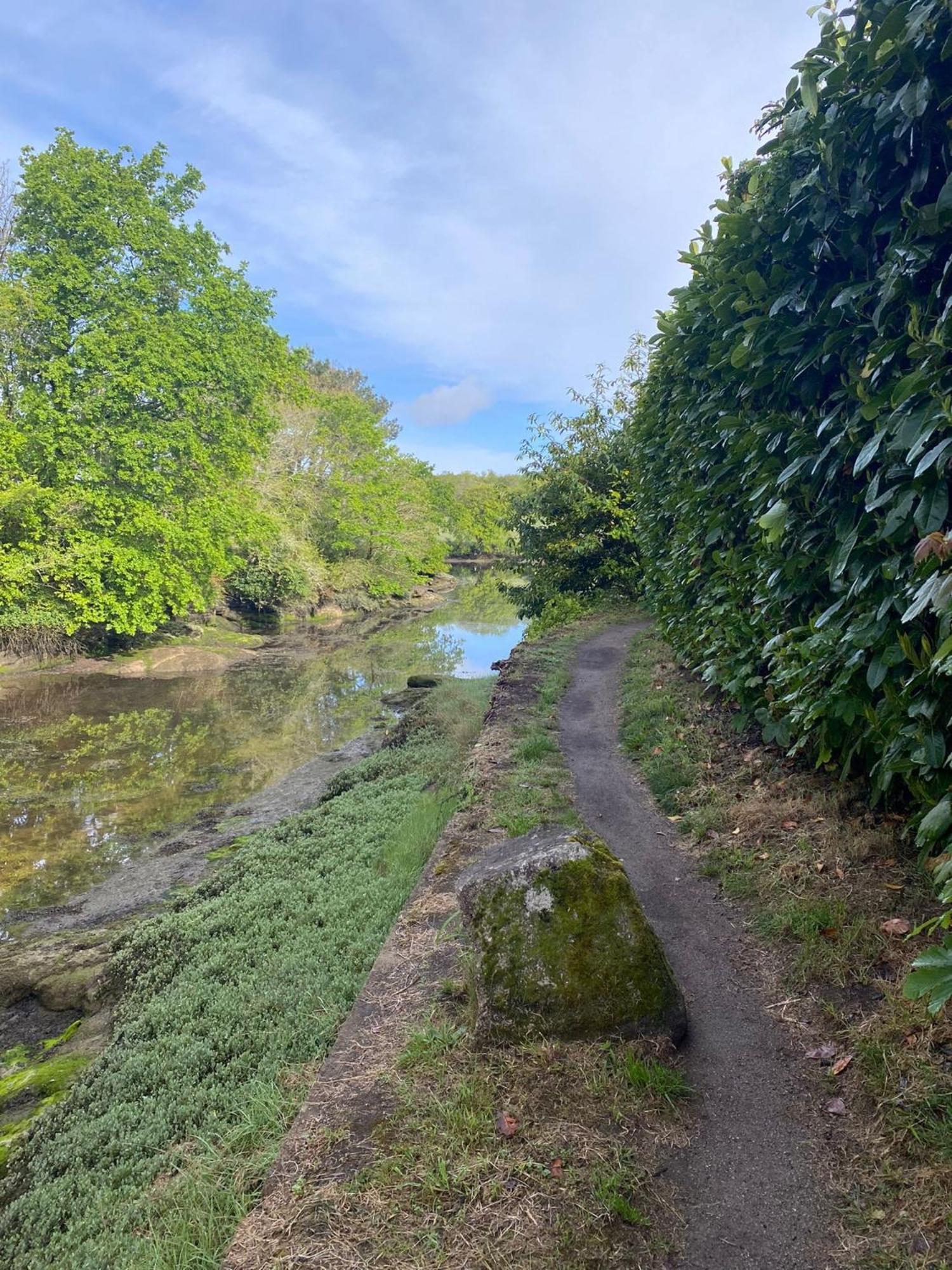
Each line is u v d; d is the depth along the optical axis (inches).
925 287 111.4
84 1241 121.5
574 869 120.2
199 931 232.8
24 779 463.2
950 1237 74.4
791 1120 94.7
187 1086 155.6
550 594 692.1
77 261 749.3
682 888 160.2
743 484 185.6
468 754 312.5
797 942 129.1
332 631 1151.0
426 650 987.3
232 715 634.2
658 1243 79.4
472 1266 77.8
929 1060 94.3
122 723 606.5
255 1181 110.3
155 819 399.9
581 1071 103.9
